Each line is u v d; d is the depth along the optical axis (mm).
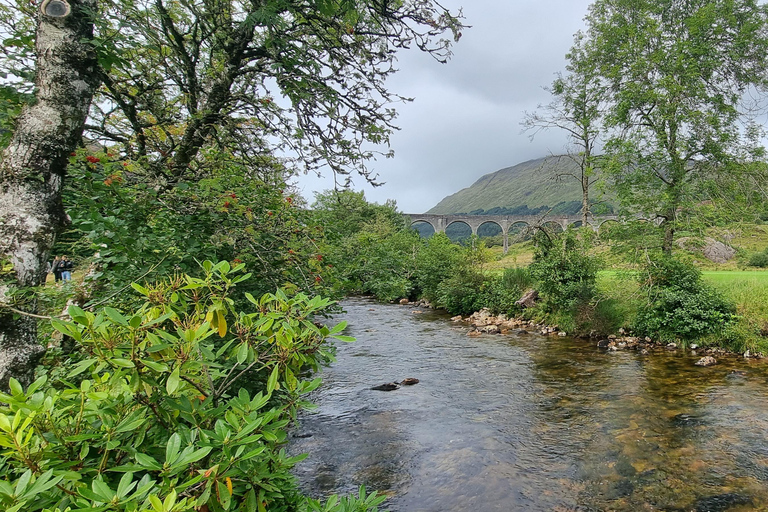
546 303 16984
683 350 12336
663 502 5008
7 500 1291
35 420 1579
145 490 1368
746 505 4883
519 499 5184
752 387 8906
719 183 15156
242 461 1812
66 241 4160
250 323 2061
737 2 15711
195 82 6215
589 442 6668
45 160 2811
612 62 18656
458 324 18375
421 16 5500
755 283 13914
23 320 2617
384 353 13047
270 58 6133
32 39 3643
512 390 9398
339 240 6145
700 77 15852
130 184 4242
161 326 2117
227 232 4523
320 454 6461
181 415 1891
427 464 6121
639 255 14625
